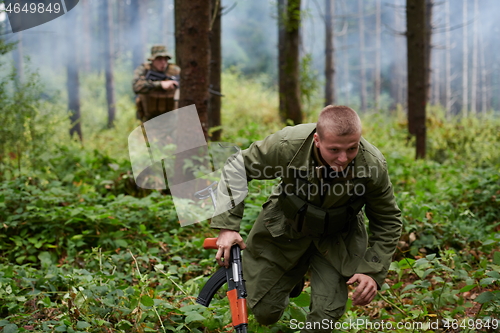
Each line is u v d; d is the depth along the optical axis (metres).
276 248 2.71
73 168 6.22
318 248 2.62
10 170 5.71
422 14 10.04
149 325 2.68
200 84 5.52
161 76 6.81
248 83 19.73
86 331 2.54
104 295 2.87
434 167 7.64
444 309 3.29
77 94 14.66
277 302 2.74
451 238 4.34
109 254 4.07
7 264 3.81
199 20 5.45
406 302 3.33
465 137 10.74
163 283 3.38
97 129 16.47
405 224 4.35
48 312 2.95
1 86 5.86
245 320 2.46
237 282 2.52
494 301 2.81
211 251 4.04
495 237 3.76
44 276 3.33
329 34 18.78
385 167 2.46
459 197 5.52
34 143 6.02
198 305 2.67
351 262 2.59
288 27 11.06
